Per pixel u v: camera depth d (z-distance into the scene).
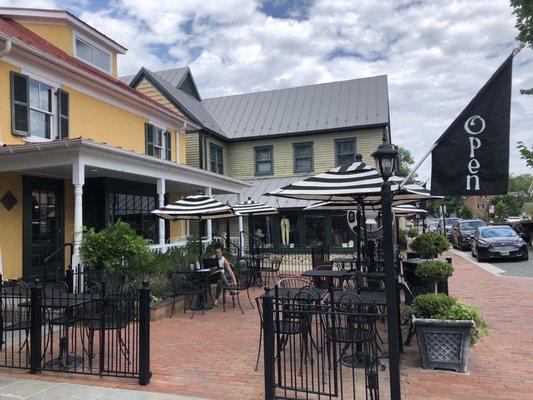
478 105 5.00
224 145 24.56
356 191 5.96
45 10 13.05
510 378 5.09
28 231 10.80
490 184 4.94
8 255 10.22
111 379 5.25
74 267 8.97
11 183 10.44
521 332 7.05
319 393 4.41
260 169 24.44
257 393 4.74
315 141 23.47
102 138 13.43
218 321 8.44
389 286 4.15
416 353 6.06
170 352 6.34
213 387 4.94
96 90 13.19
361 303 5.14
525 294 10.37
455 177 5.02
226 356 6.12
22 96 10.32
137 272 9.08
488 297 10.04
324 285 9.86
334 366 4.47
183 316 8.94
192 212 9.68
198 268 10.56
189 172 13.64
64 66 11.32
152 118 16.34
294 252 22.67
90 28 14.35
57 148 8.94
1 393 4.79
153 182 14.69
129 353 5.95
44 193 11.52
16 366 5.73
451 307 5.49
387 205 4.26
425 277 6.96
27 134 10.40
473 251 19.97
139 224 14.77
